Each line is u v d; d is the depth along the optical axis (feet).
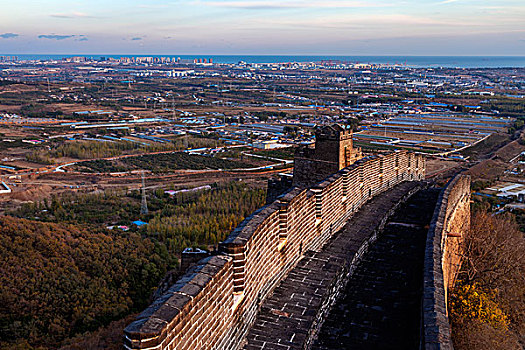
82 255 190.39
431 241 49.83
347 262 48.06
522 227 202.80
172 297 25.75
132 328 22.68
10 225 198.39
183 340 25.22
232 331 31.86
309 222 49.57
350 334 38.47
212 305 28.68
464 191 96.78
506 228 120.78
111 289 171.53
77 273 176.76
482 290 75.31
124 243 209.46
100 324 151.02
